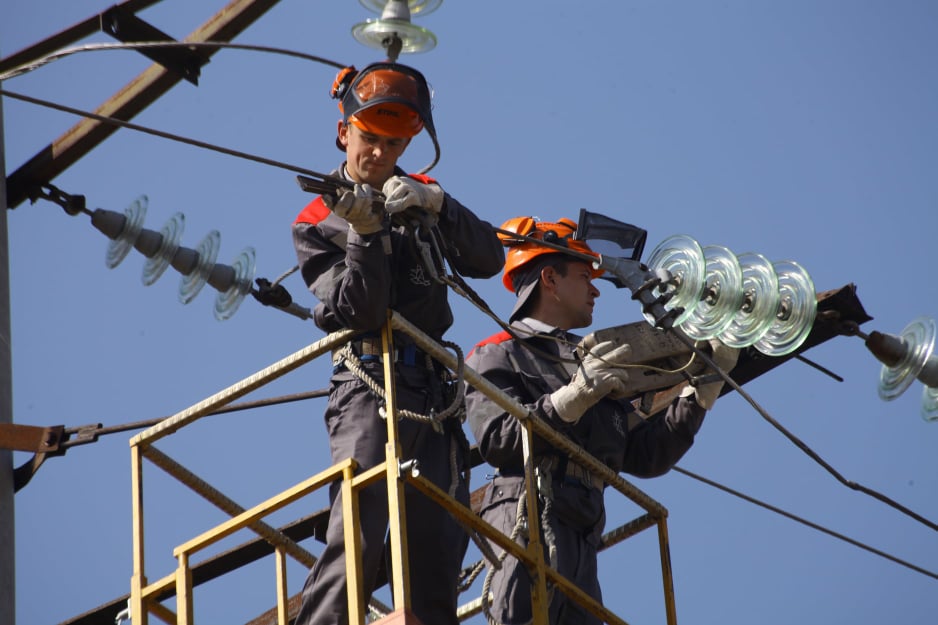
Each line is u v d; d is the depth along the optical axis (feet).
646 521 70.03
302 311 73.56
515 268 75.10
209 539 60.54
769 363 75.46
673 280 64.64
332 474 58.18
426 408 61.93
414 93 63.05
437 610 61.67
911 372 66.49
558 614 66.44
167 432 63.67
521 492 68.23
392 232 63.00
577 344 69.15
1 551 73.82
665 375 70.08
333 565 59.88
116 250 74.64
